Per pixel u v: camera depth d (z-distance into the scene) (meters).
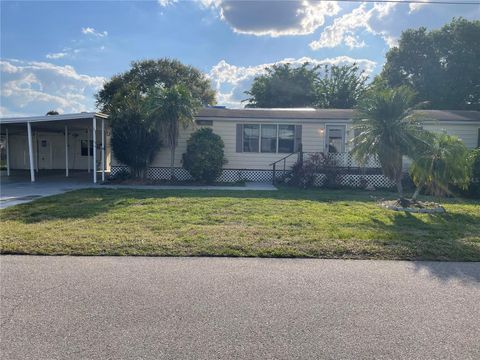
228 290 3.66
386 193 11.85
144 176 14.66
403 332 2.88
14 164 22.20
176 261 4.55
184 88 13.80
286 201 9.40
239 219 6.99
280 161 15.04
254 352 2.58
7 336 2.76
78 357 2.50
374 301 3.44
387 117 8.88
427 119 9.88
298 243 5.29
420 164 8.70
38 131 20.53
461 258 4.77
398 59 29.38
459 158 8.56
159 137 14.24
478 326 2.99
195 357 2.52
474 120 14.16
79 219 6.89
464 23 26.56
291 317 3.11
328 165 13.19
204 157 13.56
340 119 14.50
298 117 14.62
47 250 4.86
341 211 8.04
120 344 2.67
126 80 35.38
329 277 4.06
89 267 4.29
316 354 2.57
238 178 15.09
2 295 3.49
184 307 3.27
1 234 5.60
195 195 10.36
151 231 5.95
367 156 9.25
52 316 3.08
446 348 2.66
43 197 9.93
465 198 10.85
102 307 3.26
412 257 4.80
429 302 3.43
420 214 7.89
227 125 14.95
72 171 20.83
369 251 4.97
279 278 4.02
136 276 4.02
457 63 26.73
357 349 2.63
